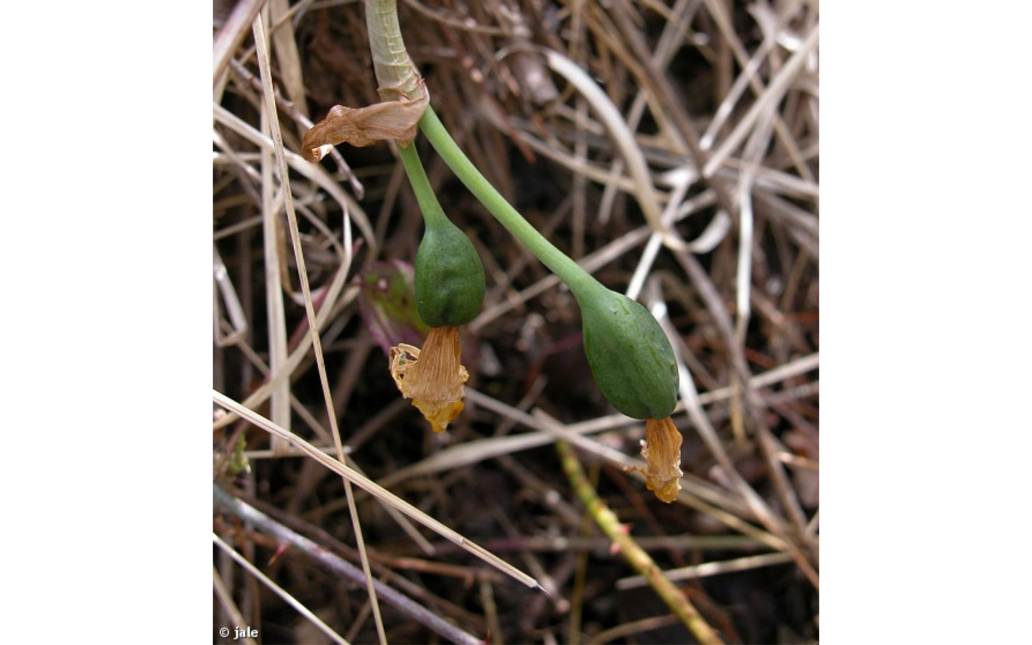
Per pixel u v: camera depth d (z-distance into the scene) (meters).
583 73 0.30
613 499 0.31
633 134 0.34
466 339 0.26
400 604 0.22
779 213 0.35
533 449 0.32
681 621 0.28
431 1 0.27
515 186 0.34
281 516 0.26
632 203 0.35
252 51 0.23
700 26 0.37
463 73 0.29
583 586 0.30
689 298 0.35
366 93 0.26
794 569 0.30
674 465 0.16
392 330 0.23
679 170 0.35
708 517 0.31
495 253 0.33
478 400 0.30
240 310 0.25
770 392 0.34
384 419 0.30
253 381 0.27
